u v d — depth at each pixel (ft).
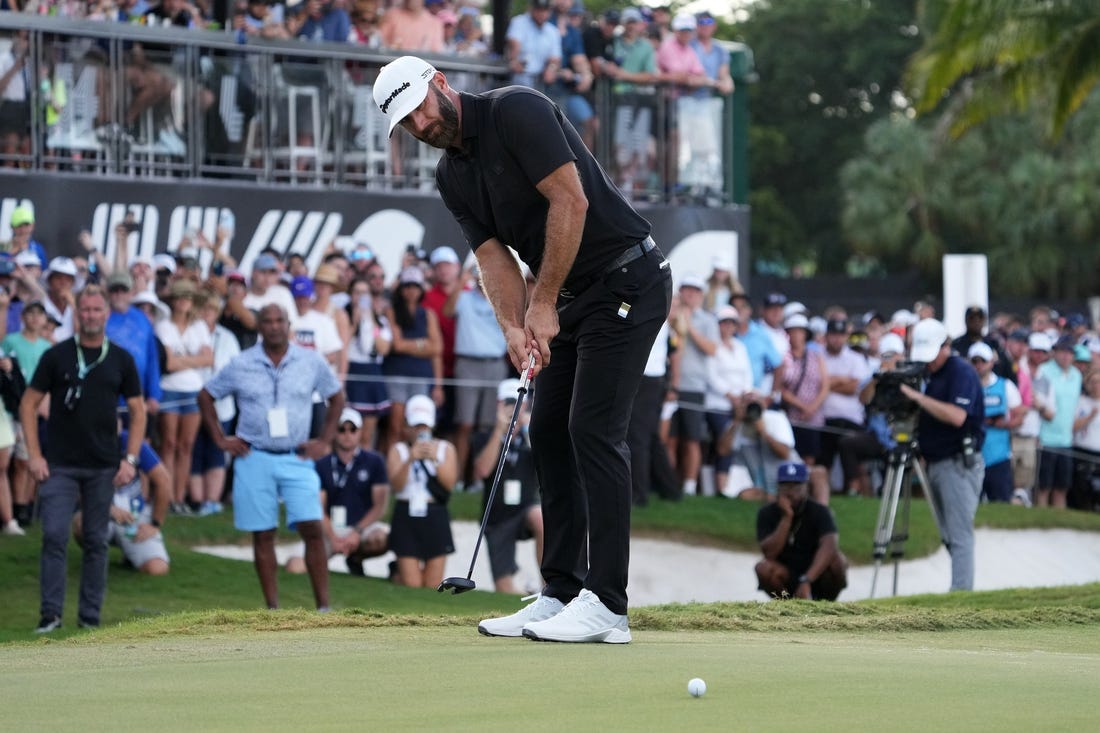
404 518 89.86
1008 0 155.43
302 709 28.17
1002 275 274.98
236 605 77.36
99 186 99.76
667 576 100.22
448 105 39.63
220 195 103.91
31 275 91.45
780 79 355.56
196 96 104.12
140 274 94.02
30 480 91.35
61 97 99.60
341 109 109.19
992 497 121.90
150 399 86.89
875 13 352.08
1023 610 54.29
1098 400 132.16
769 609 51.60
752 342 117.29
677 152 122.72
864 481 121.08
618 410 40.60
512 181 39.96
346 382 101.55
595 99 118.52
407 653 37.06
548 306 39.58
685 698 29.17
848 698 29.12
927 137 284.00
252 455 76.07
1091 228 273.95
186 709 28.25
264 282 98.94
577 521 43.06
